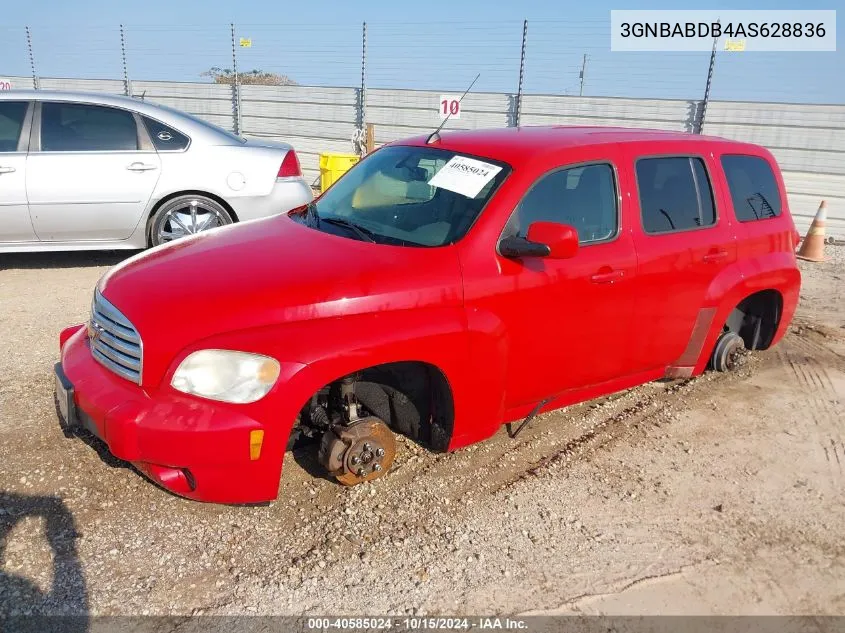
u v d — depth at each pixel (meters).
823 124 12.08
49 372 4.46
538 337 3.59
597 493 3.56
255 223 3.95
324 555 2.97
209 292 2.94
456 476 3.62
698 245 4.28
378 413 3.53
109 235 6.62
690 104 13.02
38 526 3.01
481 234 3.35
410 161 4.03
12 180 6.20
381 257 3.23
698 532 3.30
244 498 2.93
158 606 2.64
